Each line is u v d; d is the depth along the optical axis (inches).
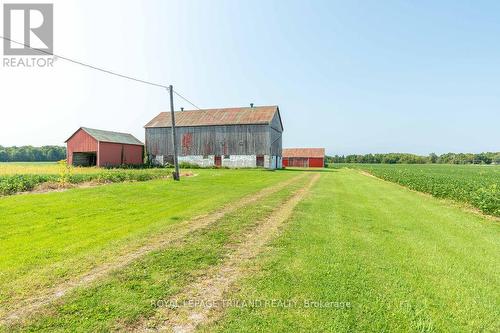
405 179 921.5
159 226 319.9
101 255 232.1
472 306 163.6
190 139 1822.1
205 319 147.3
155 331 138.0
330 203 490.9
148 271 203.6
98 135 1577.3
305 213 401.4
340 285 184.4
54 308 155.6
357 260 227.6
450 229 338.3
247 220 354.0
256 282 187.6
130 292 173.6
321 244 265.6
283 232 303.4
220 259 227.3
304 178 1080.2
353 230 317.4
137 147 1813.5
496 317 153.9
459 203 551.2
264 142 1711.4
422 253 249.3
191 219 355.3
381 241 279.6
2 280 187.2
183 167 1774.1
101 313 151.4
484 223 384.5
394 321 147.2
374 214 410.6
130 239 273.0
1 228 299.9
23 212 366.9
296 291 175.9
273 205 458.3
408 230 327.3
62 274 197.0
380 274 202.7
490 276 205.2
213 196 535.8
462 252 255.1
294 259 227.8
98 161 1512.1
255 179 938.7
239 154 1745.8
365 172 1931.6
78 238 273.3
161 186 650.8
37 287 178.9
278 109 1975.9
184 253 239.1
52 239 269.1
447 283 191.3
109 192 538.0
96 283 184.5
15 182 585.0
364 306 160.2
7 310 153.6
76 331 136.0
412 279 195.9
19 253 233.3
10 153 3624.5
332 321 145.8
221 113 1911.9
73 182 697.0
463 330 141.7
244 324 142.9
